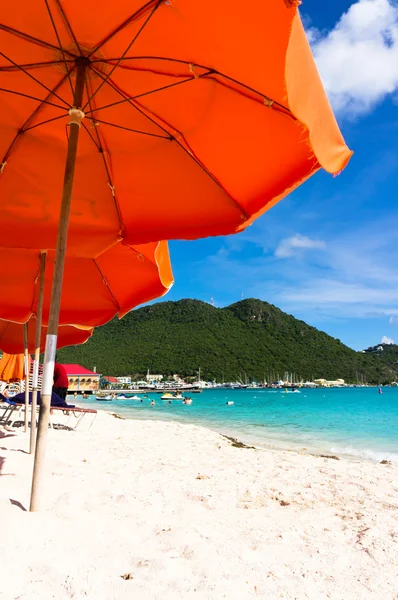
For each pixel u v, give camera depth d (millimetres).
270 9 1424
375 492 4398
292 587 2035
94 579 1854
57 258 2424
